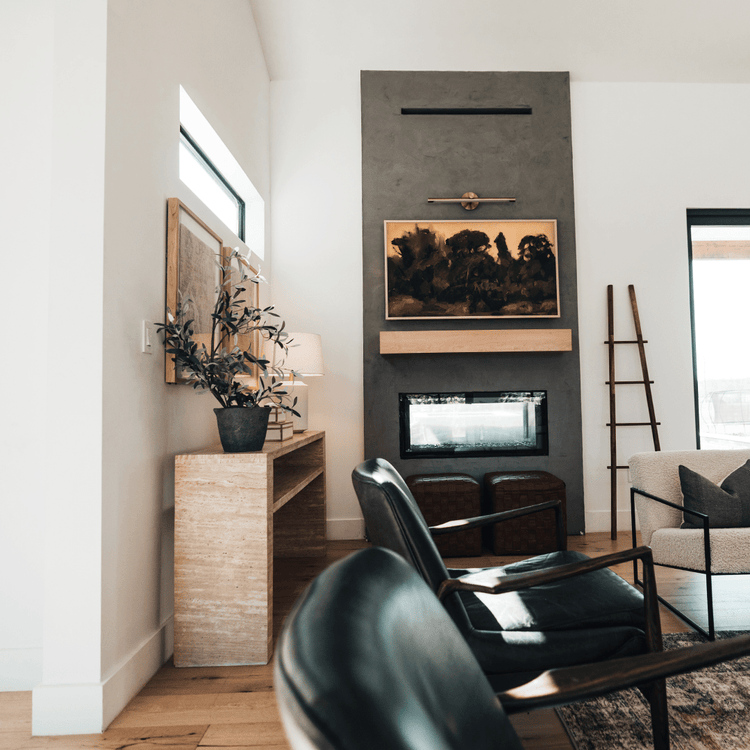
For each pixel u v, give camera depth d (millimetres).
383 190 3957
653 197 4098
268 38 3676
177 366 2064
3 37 1894
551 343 3689
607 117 4102
